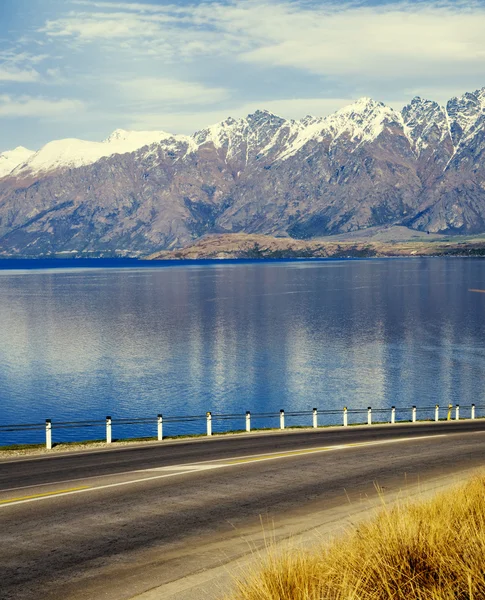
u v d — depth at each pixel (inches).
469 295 7829.7
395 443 1201.4
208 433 1374.3
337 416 2377.0
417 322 5226.4
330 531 607.2
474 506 496.4
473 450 1117.1
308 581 371.2
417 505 533.0
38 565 530.3
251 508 706.8
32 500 725.9
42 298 7844.5
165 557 550.0
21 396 2664.9
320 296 7805.1
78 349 3905.0
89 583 494.3
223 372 3174.2
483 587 358.3
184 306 6658.5
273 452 1074.1
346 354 3713.1
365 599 362.6
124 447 1145.4
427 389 2819.9
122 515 671.1
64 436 2064.5
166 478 850.8
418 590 356.8
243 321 5329.7
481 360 3521.2
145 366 3334.2
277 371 3198.8
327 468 931.3
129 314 5920.3
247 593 379.6
